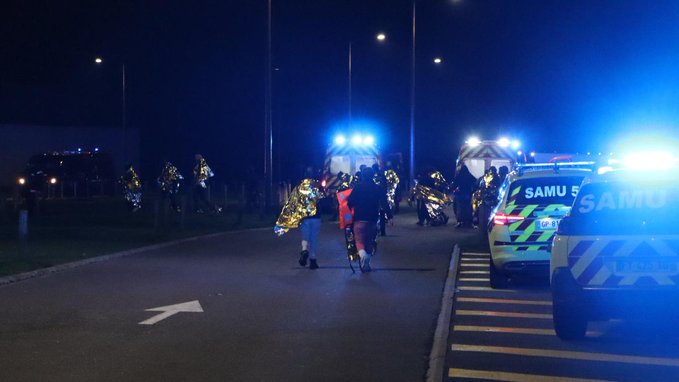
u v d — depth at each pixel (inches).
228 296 528.4
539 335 414.3
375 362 356.2
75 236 919.0
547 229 531.5
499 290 560.7
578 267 371.9
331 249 812.6
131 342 394.3
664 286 360.2
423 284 583.8
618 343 393.4
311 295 534.6
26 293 536.1
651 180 379.6
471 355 373.1
